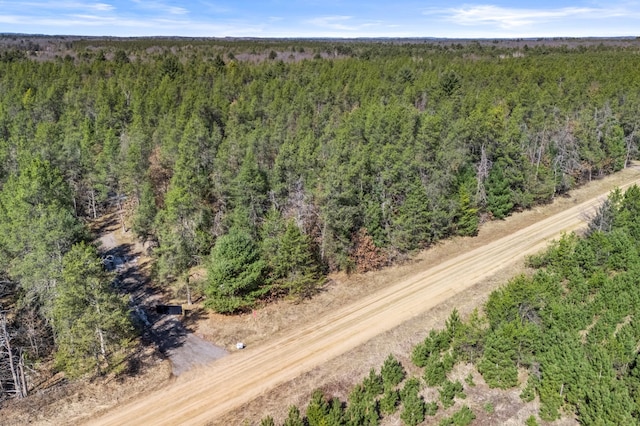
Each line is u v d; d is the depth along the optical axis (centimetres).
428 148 6012
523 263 5106
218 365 3691
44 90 9762
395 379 3347
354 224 5122
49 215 4112
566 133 7112
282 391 3384
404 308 4384
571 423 3122
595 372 3175
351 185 4906
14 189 5141
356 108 9069
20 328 3925
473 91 9738
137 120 7662
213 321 4281
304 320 4275
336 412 2839
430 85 10094
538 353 3462
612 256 4653
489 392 3391
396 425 3083
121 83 10494
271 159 6831
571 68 11619
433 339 3631
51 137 6775
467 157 6172
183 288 4731
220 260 4266
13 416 3159
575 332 3553
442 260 5291
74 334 3425
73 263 3347
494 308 3766
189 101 8544
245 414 3180
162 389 3438
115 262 5403
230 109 8612
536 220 6297
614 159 7956
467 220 5775
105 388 3444
